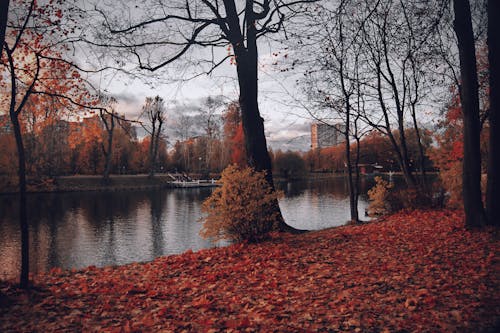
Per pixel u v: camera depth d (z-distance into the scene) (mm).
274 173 82125
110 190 52250
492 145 9641
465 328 3863
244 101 12672
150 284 6500
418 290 5172
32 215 26469
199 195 46000
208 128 44312
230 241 16750
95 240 17750
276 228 11445
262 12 11117
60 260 13898
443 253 7363
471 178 9773
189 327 4457
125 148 68875
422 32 6098
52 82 8750
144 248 15969
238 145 50719
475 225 9625
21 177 5836
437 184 16531
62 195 43531
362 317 4438
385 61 17109
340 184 65750
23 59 8484
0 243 16969
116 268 8141
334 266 7090
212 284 6379
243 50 12141
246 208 9828
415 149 33438
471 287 5145
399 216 14445
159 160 78875
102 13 9242
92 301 5414
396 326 4090
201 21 11008
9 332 4211
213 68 11062
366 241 9438
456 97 16219
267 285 6152
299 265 7348
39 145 50094
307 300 5234
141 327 4469
